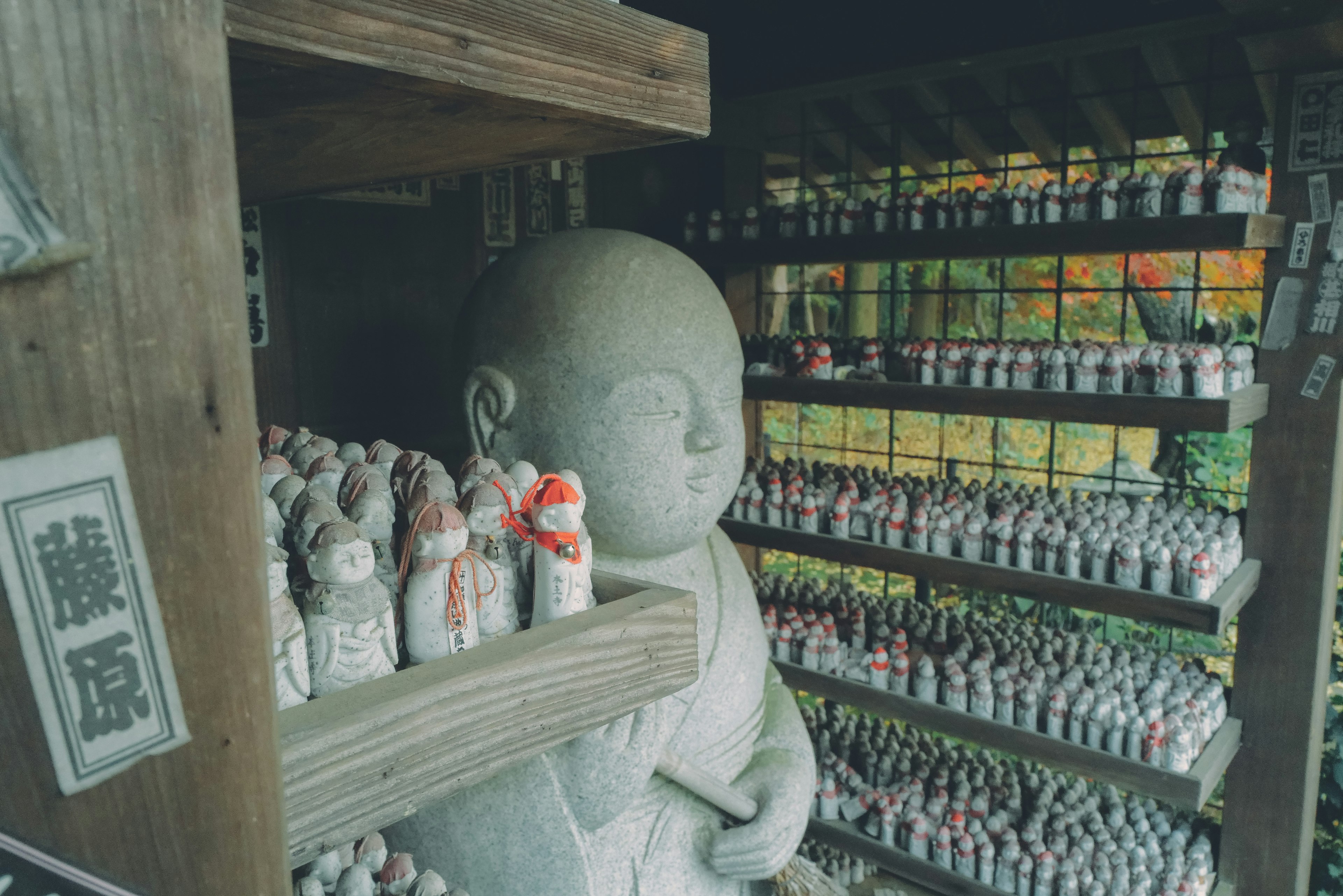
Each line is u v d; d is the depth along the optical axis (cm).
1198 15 227
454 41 54
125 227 35
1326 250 222
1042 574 240
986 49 259
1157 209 222
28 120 32
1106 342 248
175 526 38
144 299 36
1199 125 306
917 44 271
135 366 36
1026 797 267
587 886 155
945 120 334
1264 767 244
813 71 293
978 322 602
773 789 186
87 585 36
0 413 33
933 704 253
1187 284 543
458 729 65
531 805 149
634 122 67
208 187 38
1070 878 229
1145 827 250
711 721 186
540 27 59
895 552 264
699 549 203
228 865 42
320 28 47
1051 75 300
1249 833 248
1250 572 233
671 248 191
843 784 272
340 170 93
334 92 56
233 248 39
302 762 56
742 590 205
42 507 34
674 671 85
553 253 183
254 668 42
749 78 309
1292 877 243
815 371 282
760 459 350
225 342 39
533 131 70
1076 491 280
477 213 262
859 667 270
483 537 96
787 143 354
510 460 180
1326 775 279
